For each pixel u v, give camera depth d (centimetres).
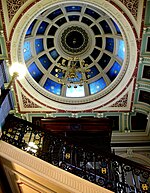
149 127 1138
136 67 1023
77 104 1150
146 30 909
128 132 1173
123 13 891
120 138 1166
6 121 576
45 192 514
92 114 1177
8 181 540
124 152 1125
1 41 966
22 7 893
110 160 539
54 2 899
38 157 521
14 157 507
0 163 515
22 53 1016
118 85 1095
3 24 913
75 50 1312
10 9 893
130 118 1192
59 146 567
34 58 1223
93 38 1277
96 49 1296
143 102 1141
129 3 866
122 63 1123
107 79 1240
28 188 538
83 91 1247
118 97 1124
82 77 1288
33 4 889
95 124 824
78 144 564
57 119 830
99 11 1145
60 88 1259
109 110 1163
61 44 1298
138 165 523
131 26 912
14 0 878
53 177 488
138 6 863
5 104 577
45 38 1255
